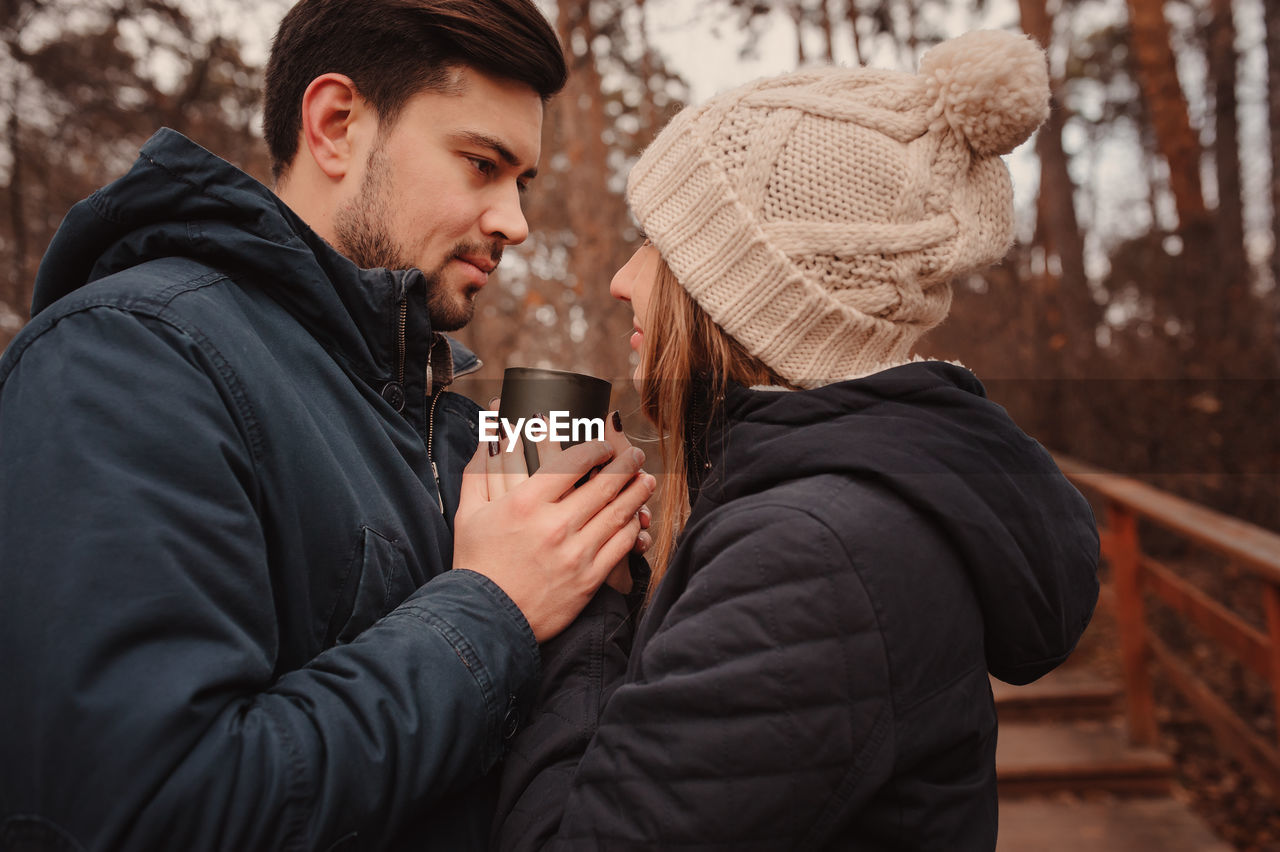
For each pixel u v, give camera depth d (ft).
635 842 2.46
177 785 2.13
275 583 2.85
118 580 2.21
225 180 3.06
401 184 3.71
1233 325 20.63
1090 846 9.03
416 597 2.93
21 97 18.84
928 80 3.17
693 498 3.56
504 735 2.89
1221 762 12.00
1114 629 16.55
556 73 3.87
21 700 2.12
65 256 3.10
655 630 2.87
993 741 2.88
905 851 2.60
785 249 3.16
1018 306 29.01
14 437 2.41
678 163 3.40
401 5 3.56
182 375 2.60
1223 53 24.79
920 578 2.52
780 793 2.38
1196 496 17.25
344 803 2.37
